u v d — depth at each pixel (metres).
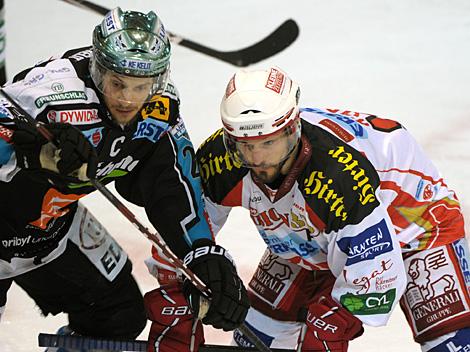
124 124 9.73
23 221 10.56
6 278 11.08
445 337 10.45
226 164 10.21
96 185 9.22
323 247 10.20
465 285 10.53
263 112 9.14
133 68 9.14
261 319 11.70
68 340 10.54
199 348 10.41
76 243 11.35
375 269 9.77
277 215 10.14
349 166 9.64
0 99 9.74
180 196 10.45
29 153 9.03
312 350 10.31
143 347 10.47
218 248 10.16
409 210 10.60
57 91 9.48
